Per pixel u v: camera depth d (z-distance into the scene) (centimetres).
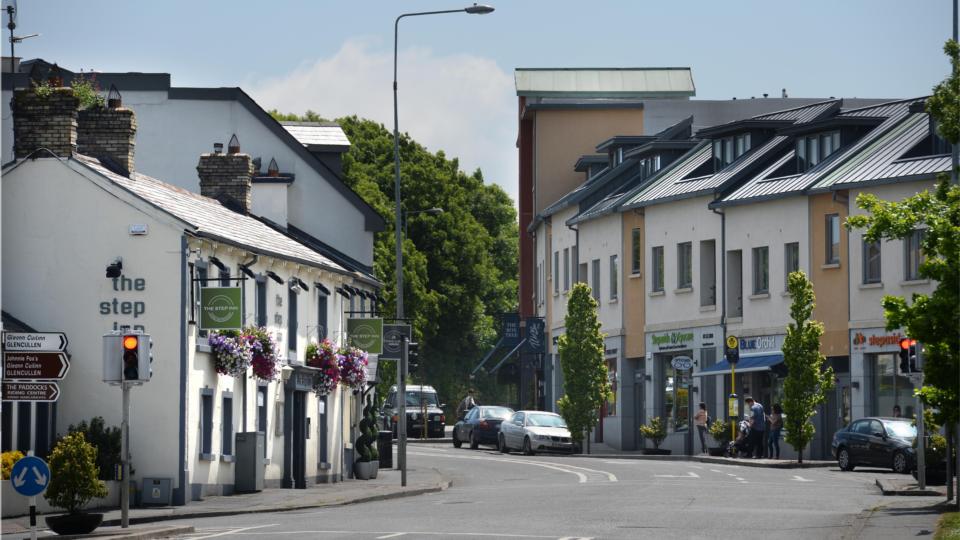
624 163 10319
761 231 8250
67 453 3562
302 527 3522
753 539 3070
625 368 9538
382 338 6372
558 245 11000
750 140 8800
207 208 5559
